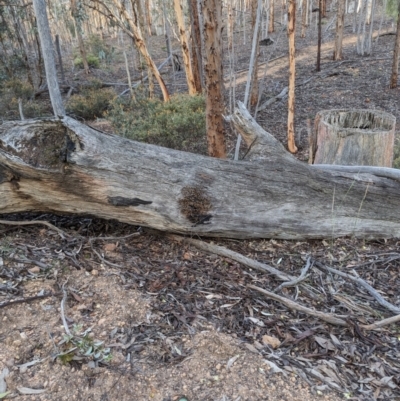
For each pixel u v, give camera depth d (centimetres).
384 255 270
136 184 232
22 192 229
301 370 170
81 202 236
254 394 156
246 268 244
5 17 1119
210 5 366
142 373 162
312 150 432
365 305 219
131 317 191
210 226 255
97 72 1434
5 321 182
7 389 152
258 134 281
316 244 279
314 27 1838
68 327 181
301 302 218
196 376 163
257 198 258
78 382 156
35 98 1098
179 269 234
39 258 224
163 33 2259
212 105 409
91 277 215
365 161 365
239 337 186
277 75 1153
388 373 175
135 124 617
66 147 217
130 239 258
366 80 1004
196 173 247
